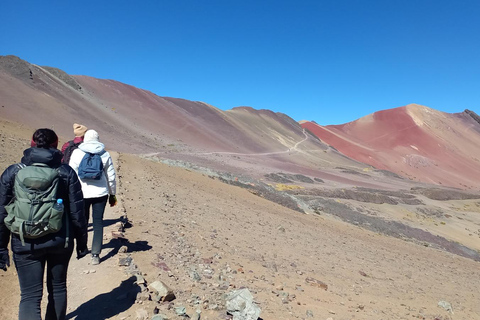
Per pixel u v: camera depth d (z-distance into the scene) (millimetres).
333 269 9391
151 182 15297
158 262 5402
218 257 6949
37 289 2887
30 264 2832
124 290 4148
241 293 4141
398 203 45312
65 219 2971
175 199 13070
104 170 4977
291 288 6285
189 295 4441
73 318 3564
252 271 6719
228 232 10273
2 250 2859
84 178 4719
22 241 2713
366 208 38375
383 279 9969
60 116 47656
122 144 46562
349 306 6129
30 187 2707
